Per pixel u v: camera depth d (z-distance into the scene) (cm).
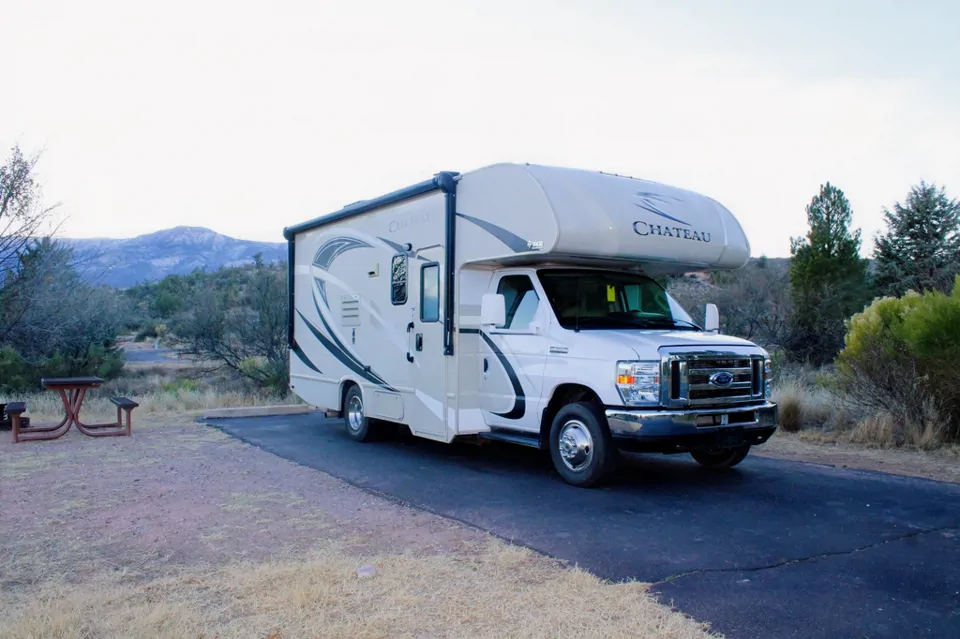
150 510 689
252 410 1427
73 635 408
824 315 2208
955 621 445
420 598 467
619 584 496
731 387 773
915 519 660
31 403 1526
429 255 941
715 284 2755
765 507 704
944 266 2770
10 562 543
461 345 892
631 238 816
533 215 796
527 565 534
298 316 1305
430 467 909
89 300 1894
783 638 420
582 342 780
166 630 415
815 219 2534
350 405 1132
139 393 1916
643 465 916
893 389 1091
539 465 924
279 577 501
